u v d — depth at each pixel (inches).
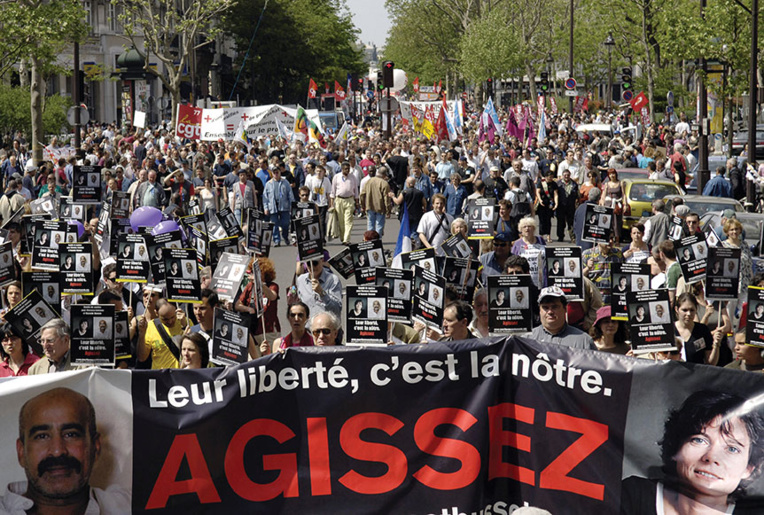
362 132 2212.1
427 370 254.5
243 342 305.1
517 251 481.4
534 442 254.2
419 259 421.4
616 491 248.8
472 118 2677.2
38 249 436.1
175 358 366.6
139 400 246.8
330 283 434.0
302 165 1161.4
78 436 244.2
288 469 252.8
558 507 252.5
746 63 1290.6
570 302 405.1
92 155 1214.9
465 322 334.3
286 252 903.1
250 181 941.8
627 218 949.2
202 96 3179.1
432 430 254.8
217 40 3447.3
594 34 2709.2
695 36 1301.7
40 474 242.8
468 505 254.7
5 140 1791.3
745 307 360.8
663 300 303.6
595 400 249.4
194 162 1076.5
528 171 1075.9
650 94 1936.5
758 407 242.5
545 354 252.7
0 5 1322.6
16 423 241.4
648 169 1120.8
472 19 3351.4
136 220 572.4
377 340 304.5
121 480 246.2
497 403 255.8
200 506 249.4
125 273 399.5
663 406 246.7
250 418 251.1
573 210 977.5
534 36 3275.1
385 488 254.7
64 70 1486.2
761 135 1592.0
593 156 1323.8
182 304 439.8
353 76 4165.8
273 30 3280.0
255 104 3093.0
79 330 294.5
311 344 353.4
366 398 254.2
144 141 1401.3
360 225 1141.1
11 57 1343.5
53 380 242.5
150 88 2559.1
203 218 542.6
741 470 243.4
